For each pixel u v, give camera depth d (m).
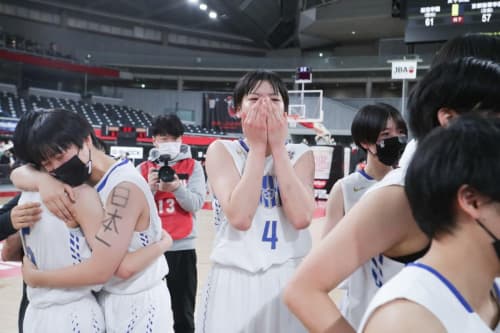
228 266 1.33
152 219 1.29
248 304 1.30
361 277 0.96
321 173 10.86
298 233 1.38
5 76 20.19
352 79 22.09
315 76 22.48
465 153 0.56
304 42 24.00
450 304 0.57
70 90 23.22
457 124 0.61
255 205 1.25
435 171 0.59
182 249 2.34
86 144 1.17
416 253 0.77
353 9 19.05
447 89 0.78
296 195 1.28
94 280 1.16
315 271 0.74
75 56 22.39
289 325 1.32
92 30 23.08
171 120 2.46
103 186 1.21
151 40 24.66
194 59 23.17
